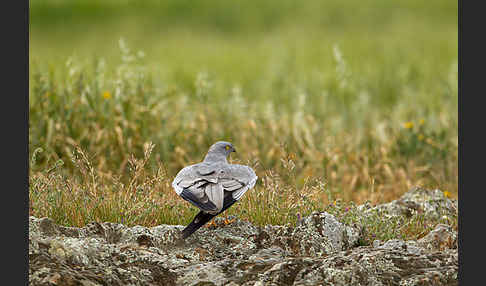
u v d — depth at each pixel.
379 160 14.20
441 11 47.41
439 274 7.40
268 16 45.59
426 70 25.72
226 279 7.40
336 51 18.08
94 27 39.88
